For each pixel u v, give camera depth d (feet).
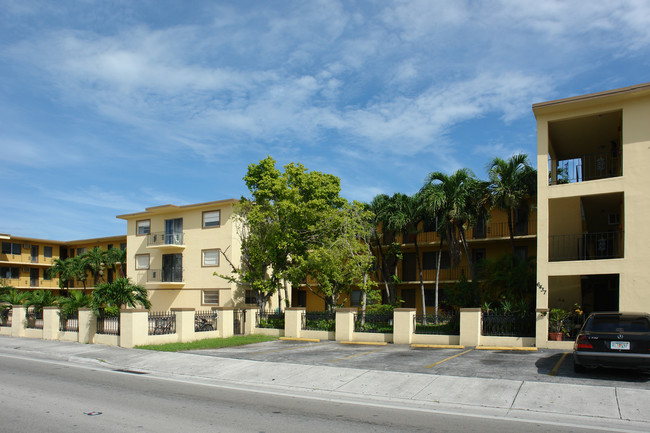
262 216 81.15
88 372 44.80
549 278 64.75
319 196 85.20
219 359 49.08
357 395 34.45
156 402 31.04
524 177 82.38
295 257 82.12
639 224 51.34
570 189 55.16
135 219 122.72
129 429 24.18
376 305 90.48
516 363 43.91
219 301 105.40
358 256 75.82
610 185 53.31
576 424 26.18
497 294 67.31
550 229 67.00
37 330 75.15
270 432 23.94
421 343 61.67
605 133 62.54
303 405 30.73
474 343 57.16
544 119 57.16
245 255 90.27
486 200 87.45
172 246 110.63
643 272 50.47
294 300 126.00
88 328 65.10
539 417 27.76
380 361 46.78
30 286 157.99
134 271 120.88
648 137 51.88
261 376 41.14
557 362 44.01
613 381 35.40
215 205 108.37
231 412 28.35
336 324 68.23
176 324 66.18
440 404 31.40
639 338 34.86
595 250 74.59
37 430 23.85
